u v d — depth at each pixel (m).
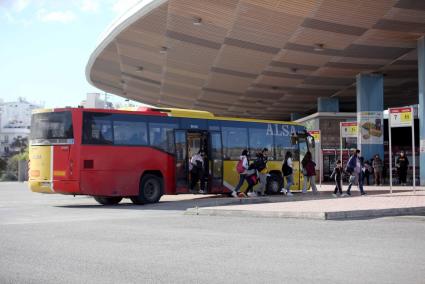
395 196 20.53
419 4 23.05
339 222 12.88
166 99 54.62
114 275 6.79
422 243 9.45
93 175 18.84
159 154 20.66
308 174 24.69
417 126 41.88
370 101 36.25
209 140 22.55
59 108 19.03
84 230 11.59
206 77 40.25
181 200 22.50
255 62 34.03
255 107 55.78
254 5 23.77
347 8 23.73
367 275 6.69
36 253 8.52
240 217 14.28
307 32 27.14
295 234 10.77
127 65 39.47
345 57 32.06
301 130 26.42
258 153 22.97
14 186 42.91
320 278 6.54
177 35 29.16
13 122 150.25
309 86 42.00
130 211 16.97
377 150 35.69
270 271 7.00
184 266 7.39
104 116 19.31
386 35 27.56
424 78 27.69
